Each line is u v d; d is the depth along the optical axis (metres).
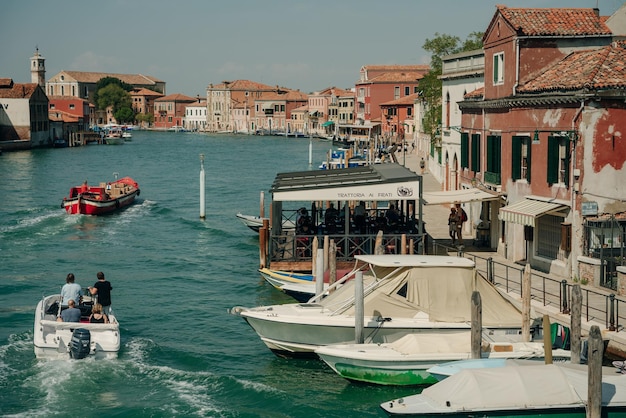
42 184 73.38
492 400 16.08
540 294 24.39
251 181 78.50
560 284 23.83
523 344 19.75
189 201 60.91
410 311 20.95
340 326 20.80
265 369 21.64
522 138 29.58
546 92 27.19
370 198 28.73
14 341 23.59
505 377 16.39
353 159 86.00
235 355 23.02
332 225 31.78
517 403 16.05
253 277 33.50
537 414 16.09
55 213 52.34
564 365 17.33
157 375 20.88
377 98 133.62
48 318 22.64
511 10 31.36
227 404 19.27
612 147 25.55
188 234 44.78
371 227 31.20
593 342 15.31
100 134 164.50
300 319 21.03
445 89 48.16
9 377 20.48
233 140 179.62
